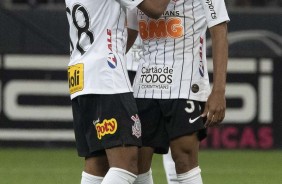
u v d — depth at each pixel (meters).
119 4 14.94
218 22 15.18
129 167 14.67
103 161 15.27
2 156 31.17
